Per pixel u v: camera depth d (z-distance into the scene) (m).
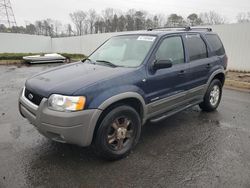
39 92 3.12
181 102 4.44
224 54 5.71
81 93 2.92
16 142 3.82
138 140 3.85
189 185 2.82
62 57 18.69
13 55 18.59
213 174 3.04
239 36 11.35
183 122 4.86
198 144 3.88
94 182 2.85
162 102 3.95
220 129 4.52
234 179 2.94
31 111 3.20
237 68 11.68
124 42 4.34
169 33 4.25
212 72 5.12
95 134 3.15
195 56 4.70
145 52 3.84
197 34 4.97
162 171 3.10
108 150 3.22
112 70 3.52
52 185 2.78
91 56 4.63
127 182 2.86
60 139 3.00
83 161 3.30
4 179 2.87
